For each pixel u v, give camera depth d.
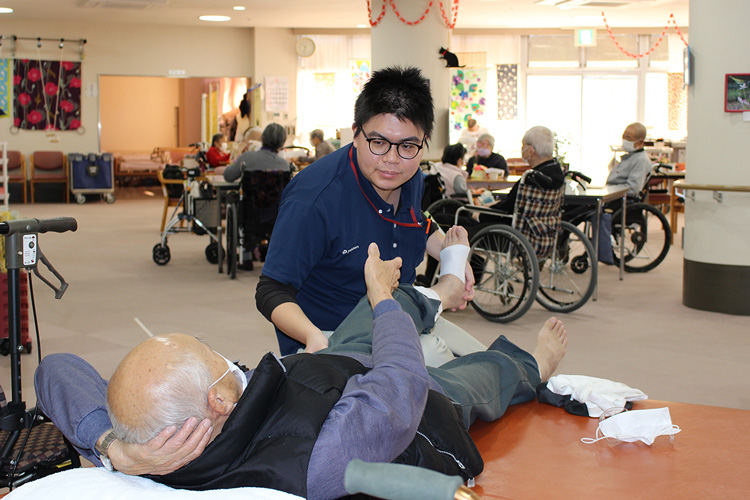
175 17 11.76
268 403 1.18
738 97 4.41
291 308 1.72
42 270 6.14
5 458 1.64
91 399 1.34
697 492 1.37
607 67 13.27
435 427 1.38
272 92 13.10
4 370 3.43
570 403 1.81
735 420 1.73
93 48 12.61
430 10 7.70
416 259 2.02
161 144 18.34
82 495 1.09
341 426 1.14
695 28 4.58
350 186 1.84
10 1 10.21
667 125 13.38
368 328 1.65
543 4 10.17
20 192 12.26
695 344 3.96
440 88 7.90
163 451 1.08
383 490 0.68
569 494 1.37
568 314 4.72
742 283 4.59
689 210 4.79
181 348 1.15
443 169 5.52
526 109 13.38
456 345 2.11
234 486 1.13
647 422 1.61
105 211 11.02
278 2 10.20
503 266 4.53
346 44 13.16
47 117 12.48
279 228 1.81
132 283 5.66
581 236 4.66
